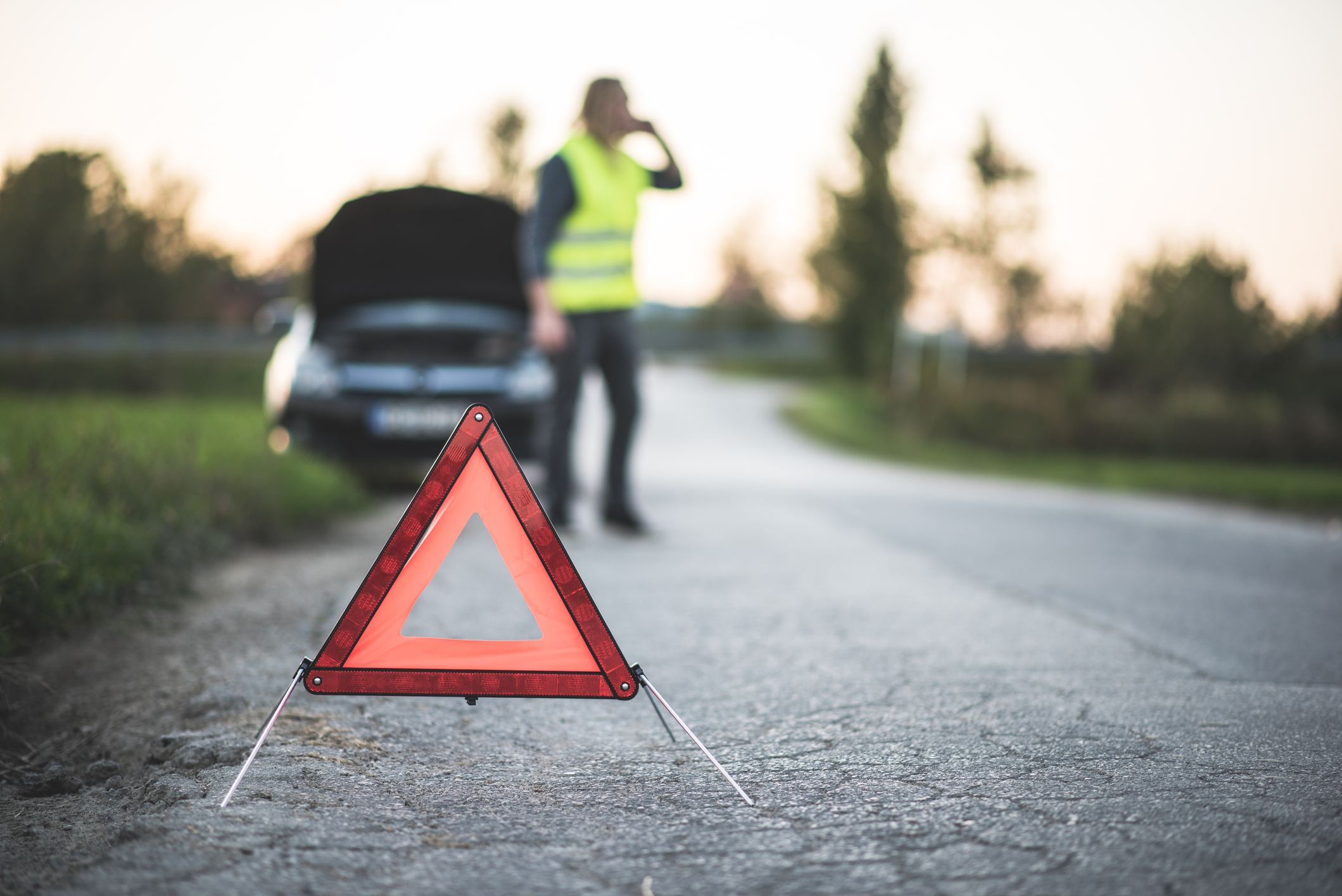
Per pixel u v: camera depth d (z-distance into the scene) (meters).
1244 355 25.31
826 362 50.09
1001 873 1.97
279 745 2.64
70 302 28.66
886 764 2.59
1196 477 15.84
